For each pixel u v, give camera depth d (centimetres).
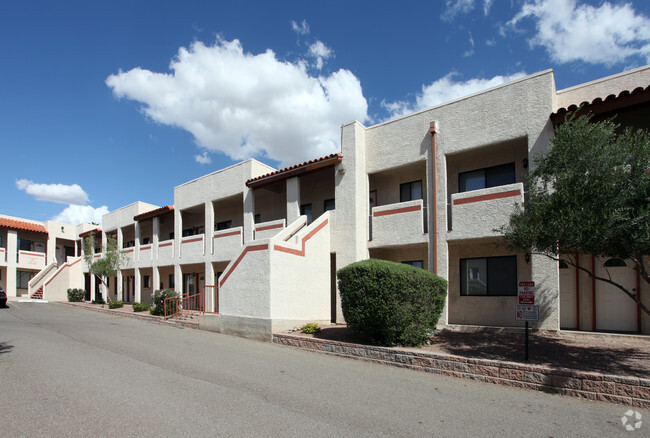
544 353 822
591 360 762
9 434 470
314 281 1343
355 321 953
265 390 664
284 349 1042
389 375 780
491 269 1250
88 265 2906
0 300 2323
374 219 1389
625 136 746
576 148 711
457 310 1288
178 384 693
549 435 492
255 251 1233
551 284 1052
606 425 525
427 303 936
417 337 913
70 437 464
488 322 1226
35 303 2786
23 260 3384
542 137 1077
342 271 997
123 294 2916
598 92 1134
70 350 987
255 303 1209
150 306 2055
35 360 866
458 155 1284
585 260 1124
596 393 628
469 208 1173
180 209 2158
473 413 565
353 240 1377
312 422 522
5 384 679
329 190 1681
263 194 1917
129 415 537
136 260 2416
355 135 1417
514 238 823
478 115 1202
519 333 1067
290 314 1227
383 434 487
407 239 1298
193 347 1058
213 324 1355
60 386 670
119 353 960
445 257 1207
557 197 699
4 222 3234
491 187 1246
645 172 670
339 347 955
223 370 801
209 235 1961
